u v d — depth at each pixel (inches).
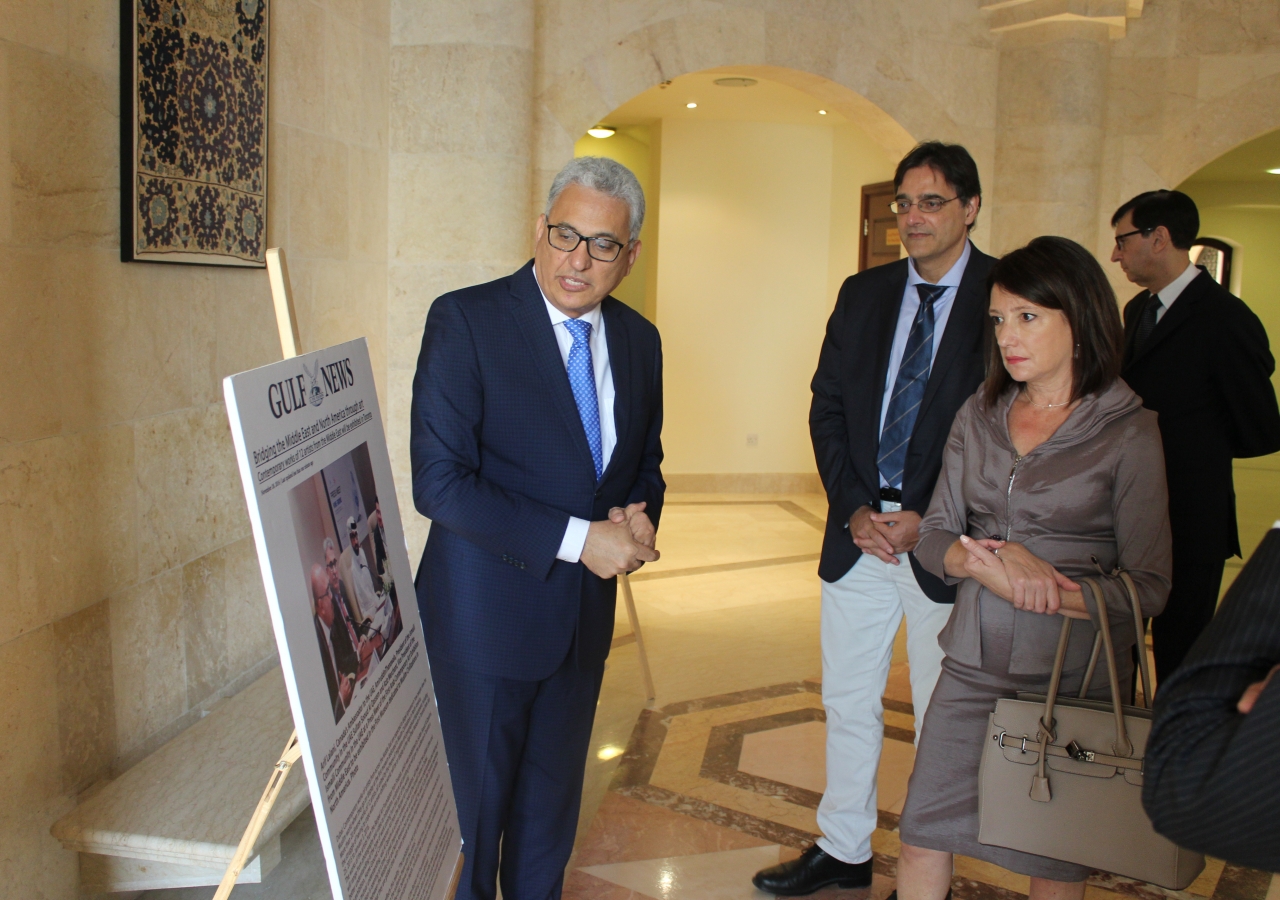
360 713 50.9
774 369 312.2
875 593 94.2
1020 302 69.6
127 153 80.5
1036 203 181.2
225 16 93.4
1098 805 62.6
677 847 105.5
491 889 78.5
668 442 312.3
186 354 92.2
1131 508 68.2
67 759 77.8
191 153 89.1
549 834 82.1
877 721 96.0
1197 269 118.0
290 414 47.6
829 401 100.4
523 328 74.1
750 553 238.4
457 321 73.2
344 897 44.9
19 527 71.7
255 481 42.3
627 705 144.6
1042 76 178.9
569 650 77.0
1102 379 70.1
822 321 311.3
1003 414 74.4
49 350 74.1
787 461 317.1
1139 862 61.9
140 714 87.1
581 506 75.8
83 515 78.8
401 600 61.2
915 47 179.8
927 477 89.7
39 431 73.3
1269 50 183.2
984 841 65.1
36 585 73.6
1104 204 186.7
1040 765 63.2
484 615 74.2
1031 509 71.0
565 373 74.7
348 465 54.7
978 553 67.9
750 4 168.1
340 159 127.1
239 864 50.8
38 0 71.4
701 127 298.8
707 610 191.9
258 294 104.9
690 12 164.4
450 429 72.1
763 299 308.8
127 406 83.9
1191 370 114.9
